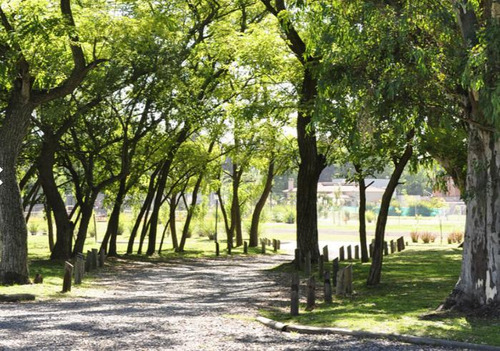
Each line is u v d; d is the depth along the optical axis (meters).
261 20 34.56
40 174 29.12
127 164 30.41
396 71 11.73
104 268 28.58
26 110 19.53
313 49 14.85
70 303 16.19
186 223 43.28
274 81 26.12
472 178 12.59
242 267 32.03
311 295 14.79
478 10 12.16
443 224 71.69
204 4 33.81
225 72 31.06
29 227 63.91
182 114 29.33
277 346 10.10
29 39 17.97
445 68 11.83
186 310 15.00
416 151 19.81
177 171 42.00
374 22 11.76
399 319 12.30
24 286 18.88
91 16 22.27
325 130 18.14
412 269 23.98
